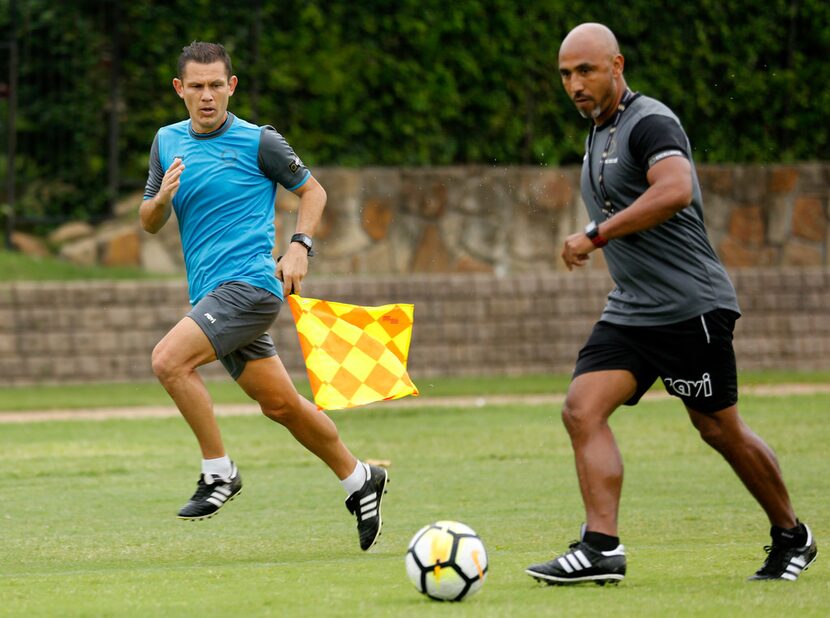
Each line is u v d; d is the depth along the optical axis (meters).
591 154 21.06
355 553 24.70
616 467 20.17
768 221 66.38
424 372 59.56
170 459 38.28
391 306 22.67
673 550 24.12
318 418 23.88
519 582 20.78
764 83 69.12
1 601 19.72
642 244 20.47
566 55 20.58
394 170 63.12
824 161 70.31
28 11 62.78
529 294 60.66
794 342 62.34
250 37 63.97
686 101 68.31
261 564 23.47
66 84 63.53
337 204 62.69
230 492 23.64
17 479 34.72
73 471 36.00
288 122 64.50
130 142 64.69
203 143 23.61
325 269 62.50
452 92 65.88
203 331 22.91
